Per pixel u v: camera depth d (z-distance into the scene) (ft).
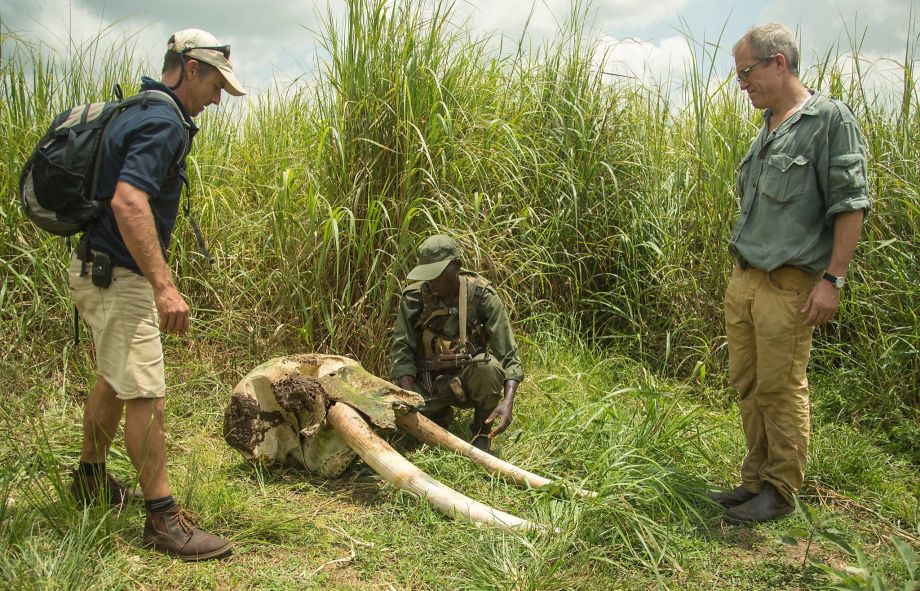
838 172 10.17
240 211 17.98
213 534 9.61
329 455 11.98
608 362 17.63
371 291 15.38
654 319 18.70
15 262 15.19
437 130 15.49
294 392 12.07
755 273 11.04
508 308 16.98
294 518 10.30
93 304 9.17
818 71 17.08
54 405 13.62
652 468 11.71
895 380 15.16
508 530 10.02
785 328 10.64
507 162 17.58
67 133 8.97
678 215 18.74
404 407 12.21
